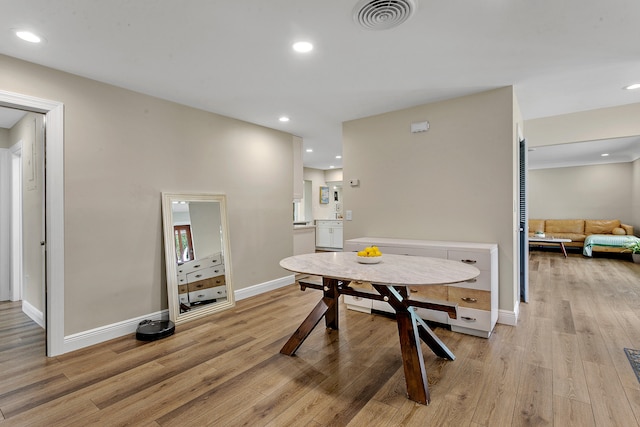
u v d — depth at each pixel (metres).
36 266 3.08
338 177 8.99
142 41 2.02
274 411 1.70
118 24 1.82
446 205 3.23
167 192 3.11
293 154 4.70
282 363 2.23
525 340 2.58
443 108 3.22
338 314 3.02
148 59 2.27
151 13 1.72
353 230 3.90
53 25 1.82
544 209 8.47
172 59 2.27
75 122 2.48
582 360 2.22
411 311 2.02
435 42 2.08
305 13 1.74
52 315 2.35
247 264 3.96
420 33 1.97
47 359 2.31
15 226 3.74
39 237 2.99
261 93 2.98
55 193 2.36
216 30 1.91
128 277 2.81
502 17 1.80
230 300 3.54
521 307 3.44
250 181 4.00
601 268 5.57
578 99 3.29
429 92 3.00
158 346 2.53
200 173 3.42
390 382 1.98
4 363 2.25
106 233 2.66
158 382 1.99
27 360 2.29
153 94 2.95
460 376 2.03
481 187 3.03
